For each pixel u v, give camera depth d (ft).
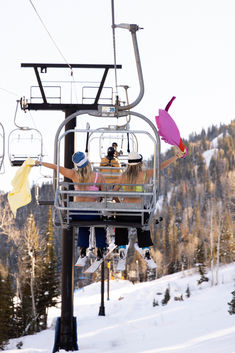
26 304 227.40
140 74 41.57
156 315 194.29
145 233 43.91
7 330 184.14
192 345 85.71
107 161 56.13
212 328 125.29
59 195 38.83
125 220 41.39
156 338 102.42
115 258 46.11
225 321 140.77
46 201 89.20
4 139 51.55
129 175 39.47
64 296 81.92
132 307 255.50
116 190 39.91
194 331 118.11
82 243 44.57
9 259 425.28
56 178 39.47
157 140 38.78
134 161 39.60
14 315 214.69
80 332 114.73
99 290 474.08
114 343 93.09
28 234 275.39
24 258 265.95
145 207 41.04
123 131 38.52
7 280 205.26
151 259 43.60
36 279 253.85
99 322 142.41
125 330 118.32
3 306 195.00
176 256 646.33
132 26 41.39
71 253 82.43
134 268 593.01
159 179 38.58
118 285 502.79
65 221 42.01
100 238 44.60
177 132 38.34
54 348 81.15
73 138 85.76
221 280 449.89
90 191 38.22
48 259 264.31
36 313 236.63
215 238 542.16
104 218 41.86
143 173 39.60
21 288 259.60
